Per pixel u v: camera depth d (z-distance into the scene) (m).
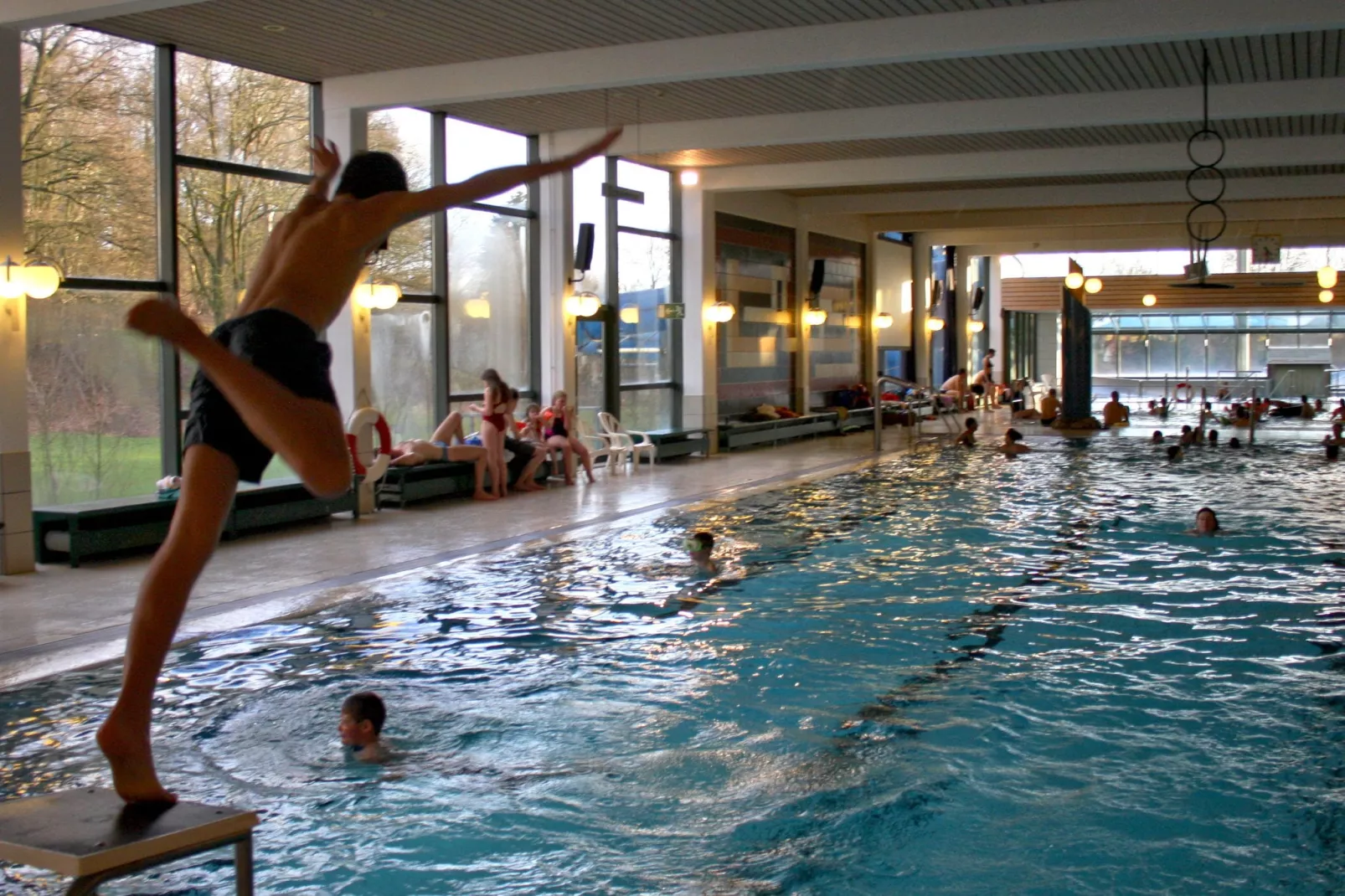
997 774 4.87
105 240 10.46
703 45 10.80
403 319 13.93
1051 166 16.88
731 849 4.18
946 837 4.24
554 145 15.63
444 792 4.71
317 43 10.82
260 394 2.27
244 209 11.84
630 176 17.78
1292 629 7.23
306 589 8.36
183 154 11.12
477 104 13.72
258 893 3.86
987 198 21.52
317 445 2.32
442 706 5.81
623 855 4.12
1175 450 17.98
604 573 9.04
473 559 9.54
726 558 9.69
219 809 2.57
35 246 9.90
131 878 3.96
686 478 15.53
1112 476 15.71
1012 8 9.89
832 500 13.28
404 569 9.13
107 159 10.44
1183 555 9.75
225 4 9.57
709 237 19.08
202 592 8.22
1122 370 40.56
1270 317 38.69
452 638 7.07
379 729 5.26
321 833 4.33
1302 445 20.28
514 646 6.92
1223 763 4.96
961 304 31.36
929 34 10.14
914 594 8.33
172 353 11.06
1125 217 24.09
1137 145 16.48
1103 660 6.58
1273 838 4.20
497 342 15.48
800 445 21.09
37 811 2.56
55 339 10.12
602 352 17.45
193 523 2.44
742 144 14.76
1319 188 19.70
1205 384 39.22
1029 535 10.80
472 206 14.86
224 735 5.36
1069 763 4.98
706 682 6.20
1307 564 9.33
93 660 6.43
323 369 2.51
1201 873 3.92
